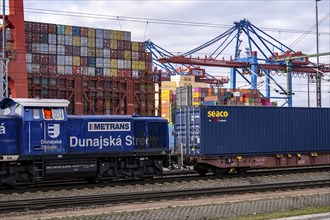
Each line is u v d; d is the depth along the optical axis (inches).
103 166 792.3
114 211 497.0
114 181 821.9
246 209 518.3
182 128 973.8
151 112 1697.8
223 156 936.9
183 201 573.3
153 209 496.4
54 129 742.5
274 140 1000.9
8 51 1476.4
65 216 468.8
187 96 1488.7
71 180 865.5
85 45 1744.6
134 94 1662.2
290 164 1028.5
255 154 977.5
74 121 770.2
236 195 634.2
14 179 716.0
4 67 1432.1
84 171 770.2
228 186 719.7
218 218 485.7
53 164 741.9
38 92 1502.2
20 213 505.4
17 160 709.3
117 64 1812.3
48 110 743.1
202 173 968.3
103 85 1608.0
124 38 1841.8
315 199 576.7
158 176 909.2
